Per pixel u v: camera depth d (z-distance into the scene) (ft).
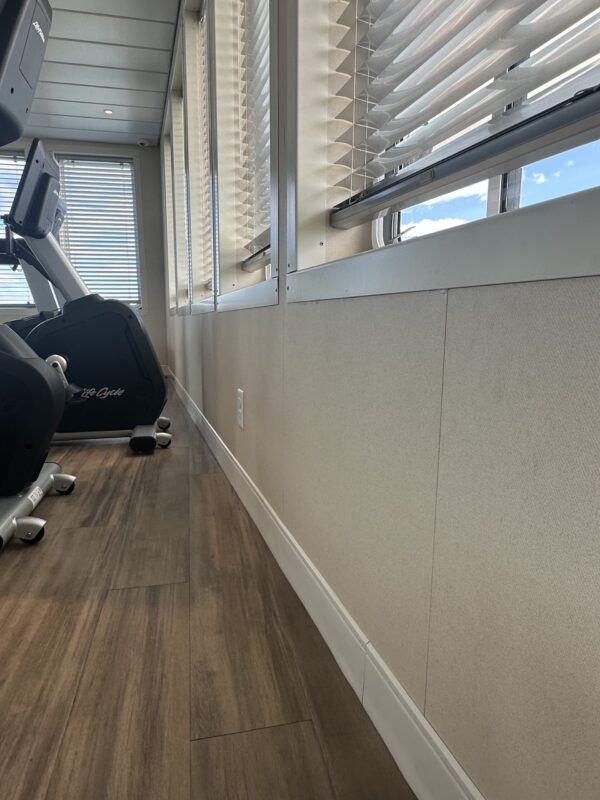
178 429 9.71
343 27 3.43
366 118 2.97
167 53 11.10
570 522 1.41
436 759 2.08
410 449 2.24
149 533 4.99
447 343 1.94
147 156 16.88
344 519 3.00
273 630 3.42
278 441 4.31
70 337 8.02
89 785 2.29
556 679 1.48
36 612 3.62
